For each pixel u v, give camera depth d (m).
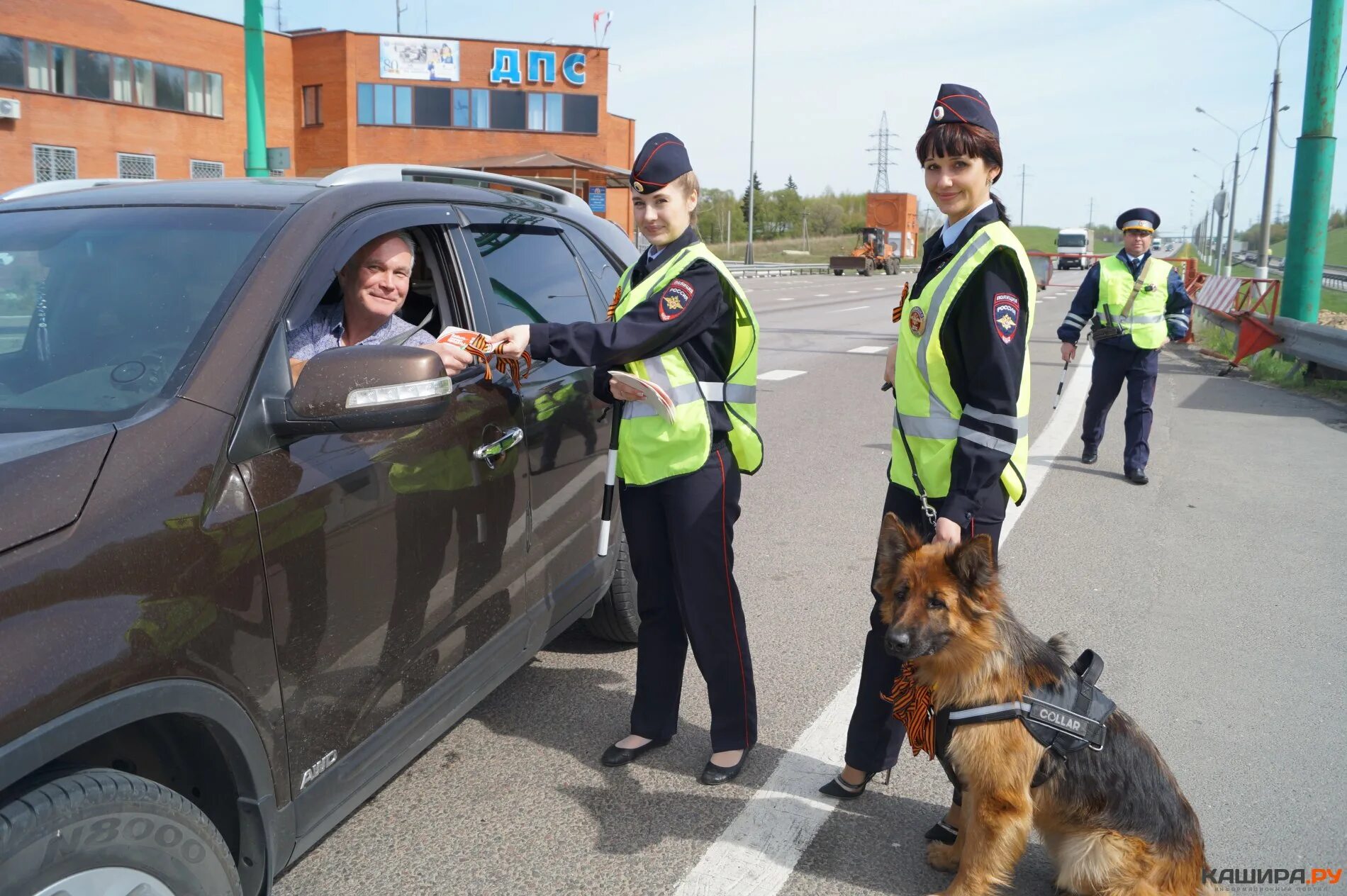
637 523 3.34
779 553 5.95
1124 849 2.50
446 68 43.94
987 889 2.60
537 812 3.19
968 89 2.84
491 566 3.08
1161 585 5.46
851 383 12.65
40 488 1.81
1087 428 8.32
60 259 2.61
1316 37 13.16
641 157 3.08
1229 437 9.55
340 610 2.41
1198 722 3.90
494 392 3.12
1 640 1.64
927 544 2.77
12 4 33.03
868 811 3.26
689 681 4.22
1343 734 3.81
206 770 2.19
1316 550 6.10
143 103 37.38
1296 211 13.60
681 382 3.13
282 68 42.81
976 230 2.82
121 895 1.79
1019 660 2.56
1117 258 7.90
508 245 3.62
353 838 3.02
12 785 1.69
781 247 86.31
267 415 2.25
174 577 1.94
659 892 2.81
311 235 2.61
